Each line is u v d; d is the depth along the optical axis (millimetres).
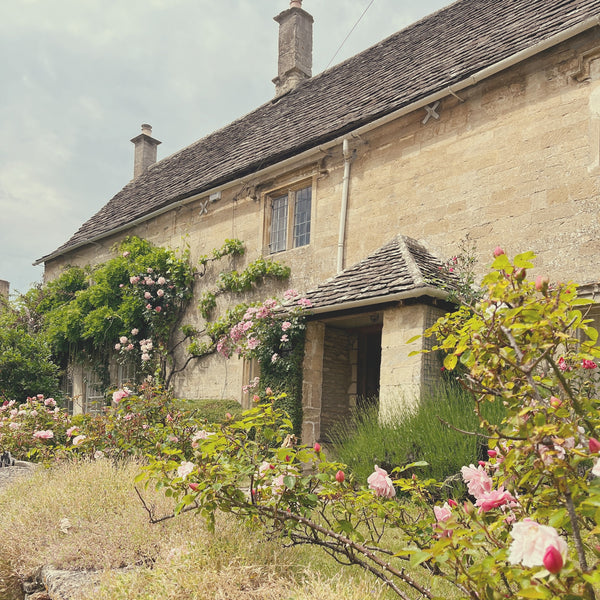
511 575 1679
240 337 9586
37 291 17203
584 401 2047
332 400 9523
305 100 13297
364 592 2633
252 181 11820
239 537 3391
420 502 3057
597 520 1658
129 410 6742
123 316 13320
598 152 7094
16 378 13469
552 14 8422
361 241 9602
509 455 1878
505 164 7977
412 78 10023
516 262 2117
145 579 2986
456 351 2305
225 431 3410
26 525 4215
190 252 13070
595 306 6797
